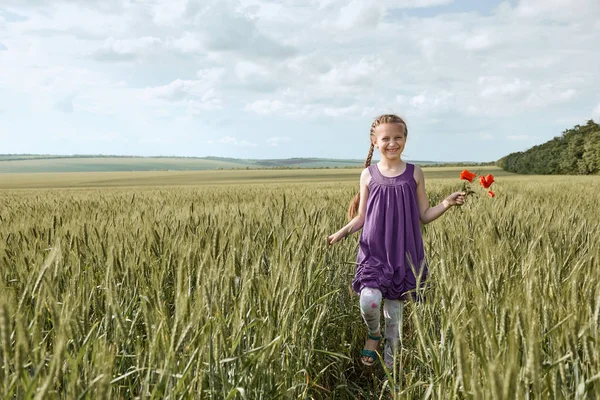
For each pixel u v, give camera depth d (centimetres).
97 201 904
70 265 283
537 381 131
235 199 930
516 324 159
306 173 8425
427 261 347
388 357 317
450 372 186
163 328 173
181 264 191
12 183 6525
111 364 140
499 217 453
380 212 330
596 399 143
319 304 290
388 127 337
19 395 140
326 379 298
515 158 9638
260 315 226
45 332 221
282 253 274
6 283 244
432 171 7844
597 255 242
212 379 178
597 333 167
